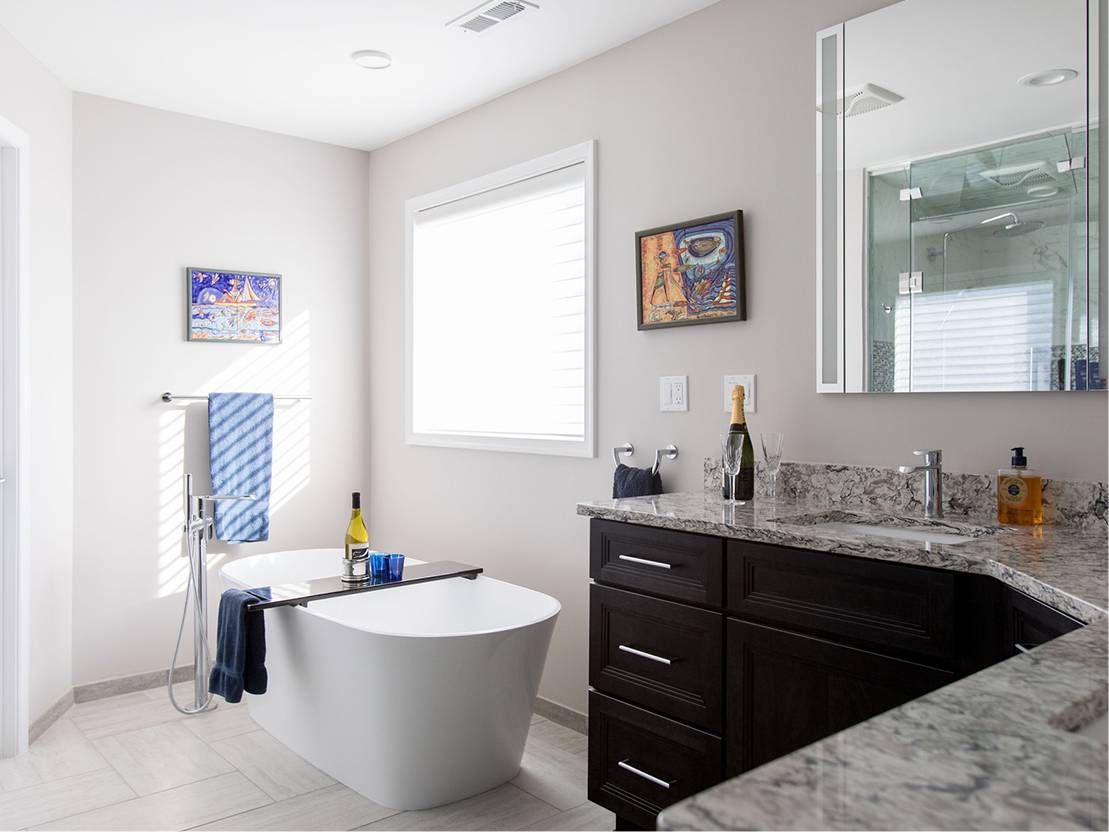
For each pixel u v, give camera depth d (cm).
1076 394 192
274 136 403
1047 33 194
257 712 318
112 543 356
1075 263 189
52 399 323
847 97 233
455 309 387
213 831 237
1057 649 98
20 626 292
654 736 217
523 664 258
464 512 375
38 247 312
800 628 185
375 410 432
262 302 397
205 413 383
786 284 251
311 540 416
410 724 244
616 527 227
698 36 276
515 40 298
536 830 238
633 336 298
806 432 246
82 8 274
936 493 207
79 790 264
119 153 358
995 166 203
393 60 316
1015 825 55
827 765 65
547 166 330
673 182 284
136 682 360
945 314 212
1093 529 187
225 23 285
